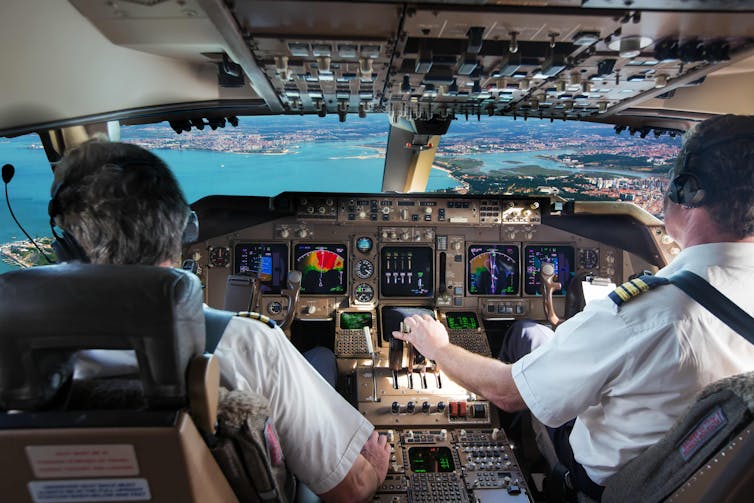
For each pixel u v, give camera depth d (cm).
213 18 157
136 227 109
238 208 372
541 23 160
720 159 130
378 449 164
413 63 204
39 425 86
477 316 380
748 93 301
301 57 201
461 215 380
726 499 103
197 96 341
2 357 85
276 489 113
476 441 266
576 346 145
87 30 247
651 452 131
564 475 195
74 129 292
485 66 207
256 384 133
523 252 388
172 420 87
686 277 135
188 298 87
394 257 385
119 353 117
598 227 386
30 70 232
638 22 159
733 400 109
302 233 381
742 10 148
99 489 93
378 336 361
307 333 388
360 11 152
